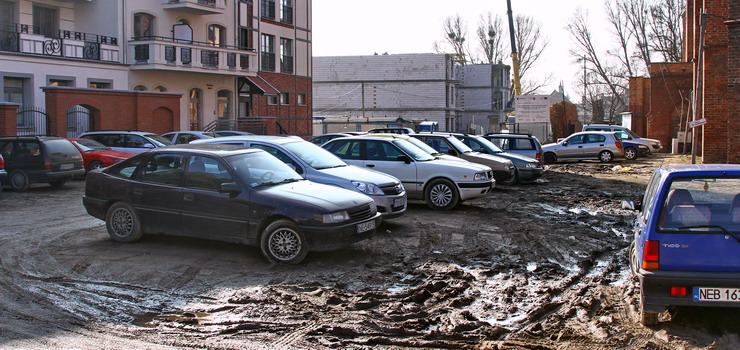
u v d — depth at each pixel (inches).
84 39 1126.4
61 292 289.4
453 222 496.4
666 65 1665.8
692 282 227.9
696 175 235.5
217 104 1423.5
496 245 411.8
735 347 225.9
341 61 2787.9
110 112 1053.2
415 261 361.4
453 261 365.4
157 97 1133.7
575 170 1095.6
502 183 833.5
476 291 302.8
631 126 1891.0
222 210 357.7
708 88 965.8
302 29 1734.7
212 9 1327.5
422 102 2728.8
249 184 357.4
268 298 283.0
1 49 1016.2
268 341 230.7
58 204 576.4
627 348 226.4
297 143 478.3
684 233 231.3
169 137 975.6
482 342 232.7
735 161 660.1
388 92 2760.8
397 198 458.6
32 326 241.4
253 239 353.1
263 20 1561.3
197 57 1285.7
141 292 292.5
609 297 294.8
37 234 422.3
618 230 485.7
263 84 1512.1
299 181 387.9
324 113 2815.0
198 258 357.1
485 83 3058.6
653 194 250.4
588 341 233.6
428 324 252.7
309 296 287.1
